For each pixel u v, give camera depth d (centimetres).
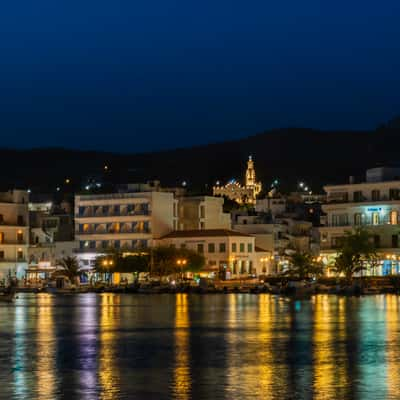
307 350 7050
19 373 5866
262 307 13225
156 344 7600
